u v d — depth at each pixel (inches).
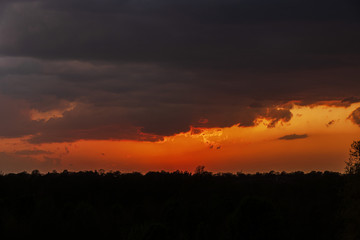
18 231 2004.2
